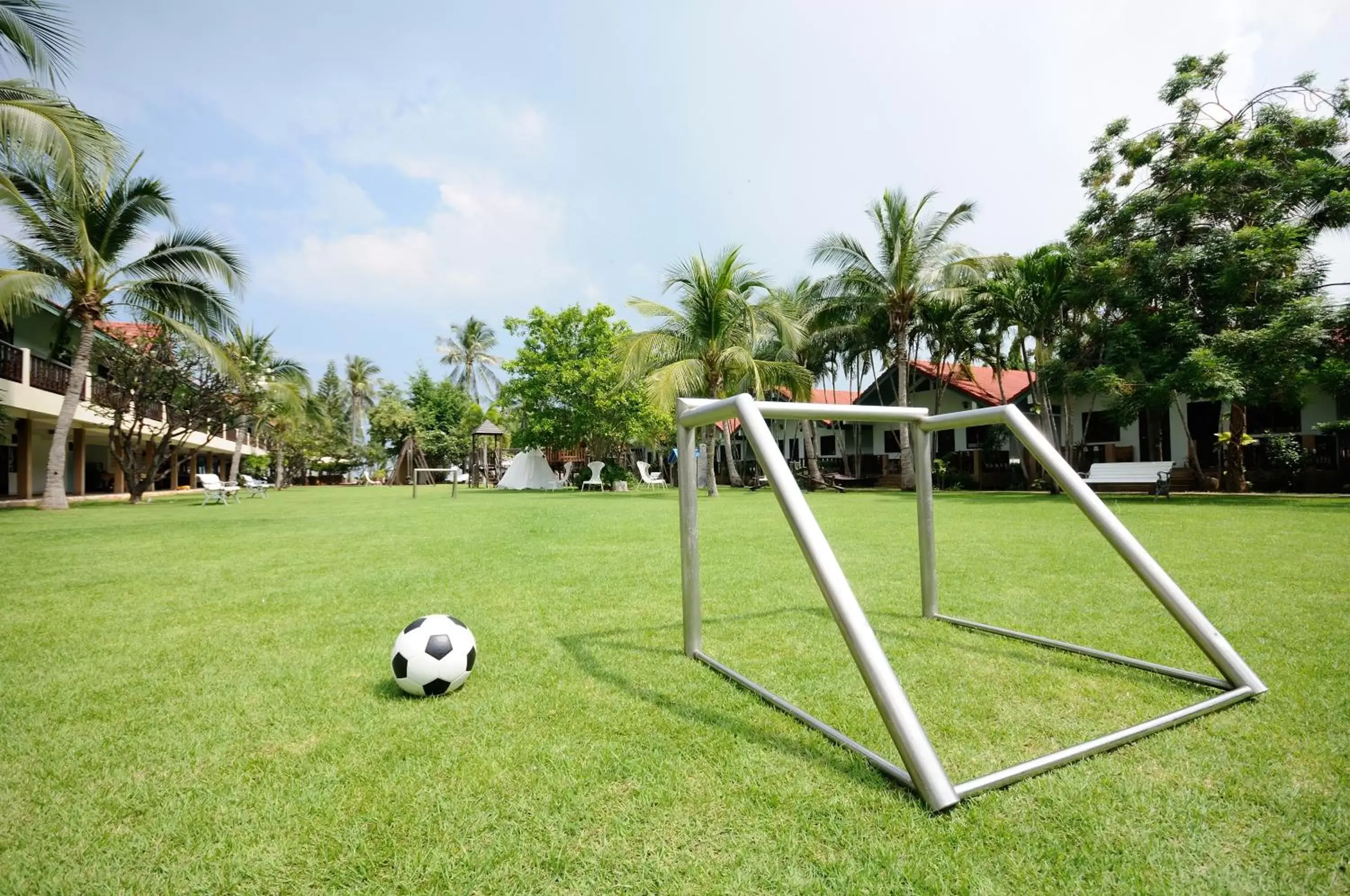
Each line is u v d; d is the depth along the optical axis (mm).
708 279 15625
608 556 5953
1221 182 12586
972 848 1408
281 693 2455
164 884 1337
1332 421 13609
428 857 1401
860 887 1288
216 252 15148
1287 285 11578
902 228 18062
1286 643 2881
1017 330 17250
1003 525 8266
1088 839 1438
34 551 6688
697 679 2549
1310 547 5797
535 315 22938
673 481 31656
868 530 7871
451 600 4098
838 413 2900
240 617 3697
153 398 17047
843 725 2100
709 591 4328
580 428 22984
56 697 2414
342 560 5859
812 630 3316
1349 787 1654
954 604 3801
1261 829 1473
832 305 20094
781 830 1483
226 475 39062
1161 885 1285
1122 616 3479
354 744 1977
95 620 3629
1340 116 12805
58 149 9773
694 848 1422
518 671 2666
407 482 41656
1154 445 18047
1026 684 2443
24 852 1444
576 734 2027
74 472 21047
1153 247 12734
